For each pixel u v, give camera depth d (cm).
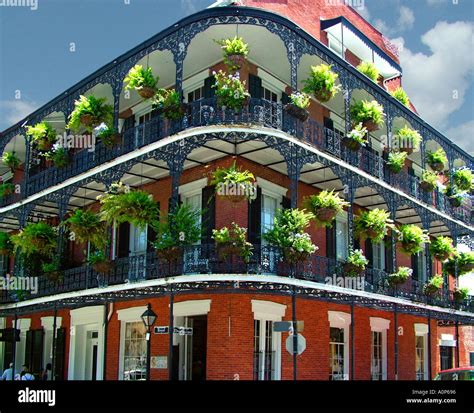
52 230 1894
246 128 1414
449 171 2316
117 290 1527
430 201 2108
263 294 1534
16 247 1997
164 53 1648
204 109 1547
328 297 1602
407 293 1888
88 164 1805
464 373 1575
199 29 1489
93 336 2008
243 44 1452
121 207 1470
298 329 1406
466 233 2409
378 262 2123
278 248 1425
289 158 1489
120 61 1700
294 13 1953
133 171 1744
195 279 1368
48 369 2094
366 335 1986
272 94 1772
